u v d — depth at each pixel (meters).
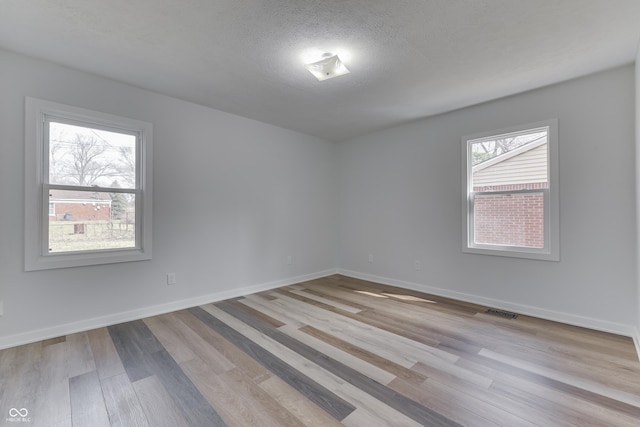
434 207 3.81
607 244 2.60
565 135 2.80
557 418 1.51
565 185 2.80
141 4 1.76
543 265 2.94
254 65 2.49
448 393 1.72
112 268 2.79
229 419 1.52
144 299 2.98
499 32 2.03
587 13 1.83
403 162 4.16
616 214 2.56
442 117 3.72
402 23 1.94
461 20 1.90
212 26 1.97
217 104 3.38
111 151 2.85
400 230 4.21
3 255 2.28
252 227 3.93
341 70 2.36
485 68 2.53
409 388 1.77
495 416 1.53
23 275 2.36
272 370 1.97
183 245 3.27
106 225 2.82
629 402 1.63
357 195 4.81
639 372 1.93
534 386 1.78
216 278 3.55
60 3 1.74
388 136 4.35
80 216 2.68
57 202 2.55
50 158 2.53
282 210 4.31
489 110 3.29
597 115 2.64
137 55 2.34
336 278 4.80
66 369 1.98
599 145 2.63
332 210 5.09
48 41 2.16
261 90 2.99
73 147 2.65
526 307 3.05
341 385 1.80
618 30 2.00
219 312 3.12
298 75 2.67
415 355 2.17
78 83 2.60
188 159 3.31
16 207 2.33
